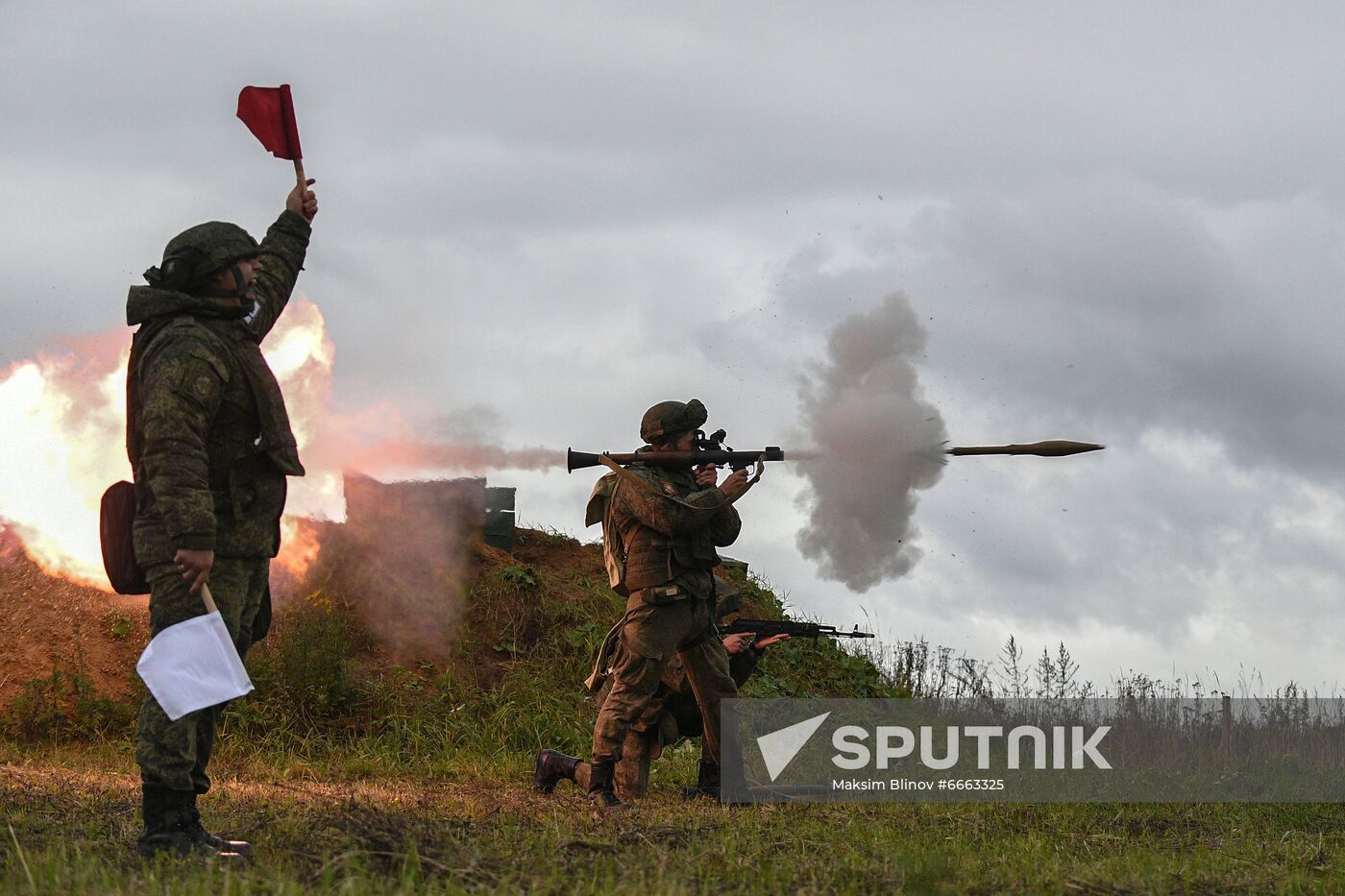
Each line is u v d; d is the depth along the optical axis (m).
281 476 5.11
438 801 7.47
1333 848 6.58
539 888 4.08
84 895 3.66
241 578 4.98
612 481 8.32
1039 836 6.72
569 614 13.16
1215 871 5.28
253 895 3.80
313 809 5.98
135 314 4.89
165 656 4.62
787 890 4.39
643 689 8.14
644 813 6.90
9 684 10.50
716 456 8.16
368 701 11.24
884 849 5.41
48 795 5.97
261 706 10.73
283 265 5.56
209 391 4.78
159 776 4.68
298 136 5.77
